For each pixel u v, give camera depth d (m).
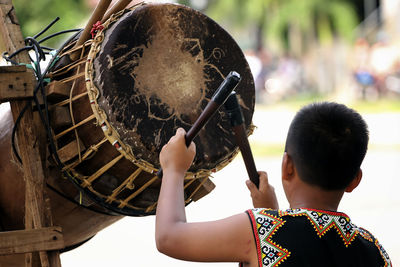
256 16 42.25
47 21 22.67
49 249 3.55
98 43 3.54
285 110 32.19
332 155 2.86
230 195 13.77
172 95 3.60
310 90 40.91
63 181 3.77
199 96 3.67
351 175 2.93
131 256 9.68
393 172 15.32
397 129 22.33
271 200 3.31
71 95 3.61
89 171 3.65
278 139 21.91
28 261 3.77
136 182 3.69
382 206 12.11
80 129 3.59
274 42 43.00
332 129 2.87
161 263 9.25
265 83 38.97
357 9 46.22
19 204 3.91
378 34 38.12
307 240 2.83
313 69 41.19
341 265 2.85
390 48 34.91
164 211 2.88
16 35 3.81
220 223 2.87
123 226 11.69
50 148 3.69
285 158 2.99
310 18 40.97
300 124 2.94
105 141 3.53
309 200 2.96
